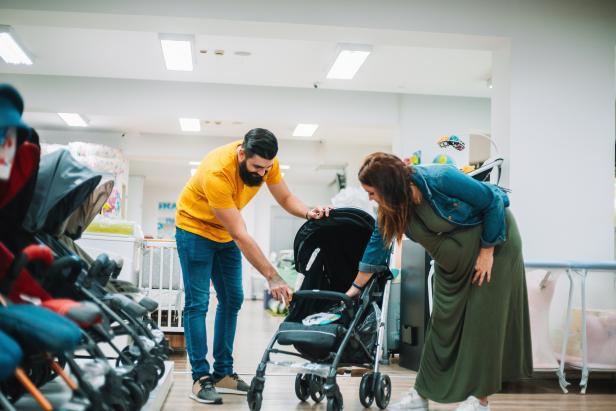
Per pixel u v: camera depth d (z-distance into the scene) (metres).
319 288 3.12
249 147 2.78
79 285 2.18
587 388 3.87
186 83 7.52
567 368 4.02
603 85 4.64
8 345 1.45
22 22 4.48
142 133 10.38
